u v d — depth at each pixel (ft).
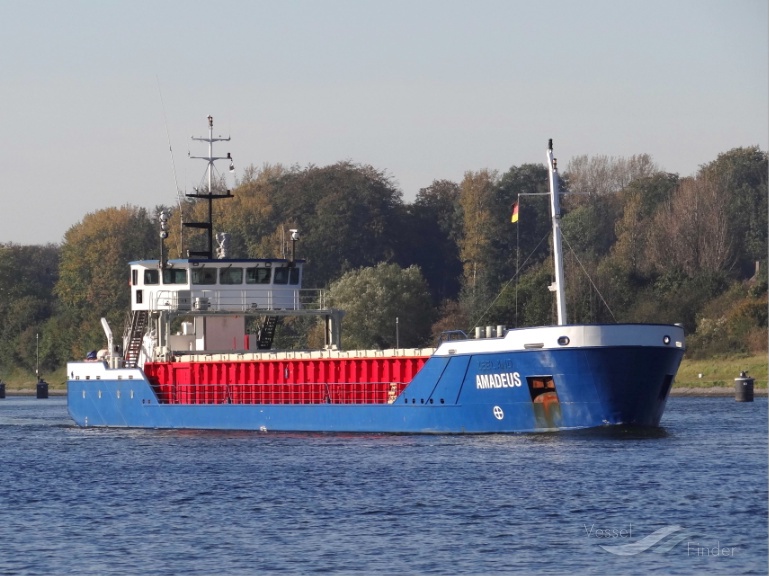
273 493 626.23
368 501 594.65
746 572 462.19
